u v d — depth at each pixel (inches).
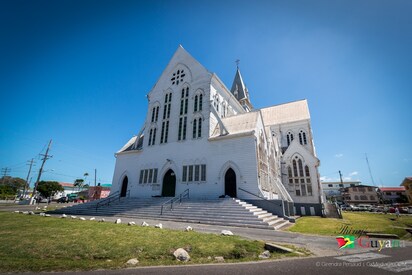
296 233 511.2
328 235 486.6
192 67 1304.1
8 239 332.8
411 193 2915.8
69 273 222.1
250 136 949.2
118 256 273.4
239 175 921.5
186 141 1144.2
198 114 1160.8
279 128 1915.6
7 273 218.1
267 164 1107.9
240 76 2266.2
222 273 227.8
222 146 1013.2
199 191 1000.2
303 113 1958.7
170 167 1138.7
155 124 1325.0
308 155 1432.1
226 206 738.2
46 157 1980.8
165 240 341.7
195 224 641.0
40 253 274.8
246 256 295.0
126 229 425.7
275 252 316.8
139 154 1304.1
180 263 261.7
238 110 1619.1
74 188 4404.5
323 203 1282.0
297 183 1412.4
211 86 1202.6
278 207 792.3
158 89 1424.7
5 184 3435.0
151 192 1157.1
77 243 315.9
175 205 847.7
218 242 338.6
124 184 1310.3
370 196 3193.9
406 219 940.0
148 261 265.3
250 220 621.6
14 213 748.6
